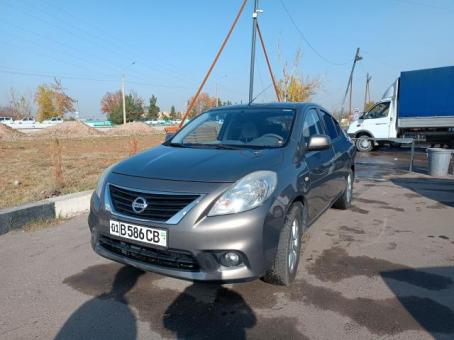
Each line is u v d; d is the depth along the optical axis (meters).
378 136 16.05
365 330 2.51
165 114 117.19
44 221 4.93
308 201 3.44
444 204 6.09
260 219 2.60
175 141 4.04
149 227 2.62
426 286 3.14
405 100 15.02
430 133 15.10
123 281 3.25
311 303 2.86
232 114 4.19
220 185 2.62
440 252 3.93
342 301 2.89
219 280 2.54
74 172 9.51
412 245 4.14
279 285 3.12
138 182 2.80
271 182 2.79
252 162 2.93
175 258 2.62
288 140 3.47
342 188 5.17
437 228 4.77
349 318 2.65
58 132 39.69
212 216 2.53
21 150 17.78
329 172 4.23
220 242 2.50
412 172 9.97
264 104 4.34
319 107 4.75
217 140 3.81
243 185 2.64
